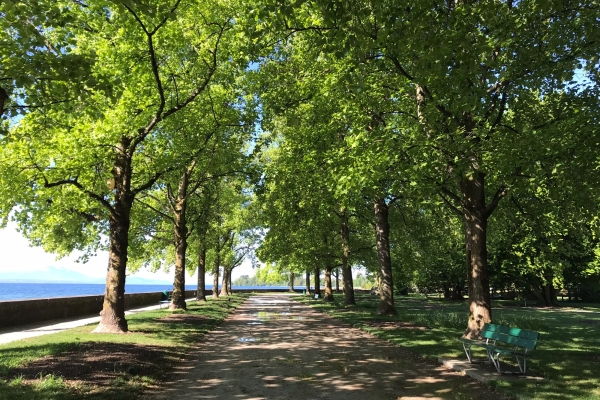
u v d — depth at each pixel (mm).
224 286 45750
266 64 15867
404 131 11023
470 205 11500
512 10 8656
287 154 18172
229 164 18188
